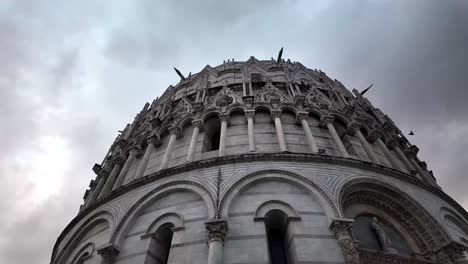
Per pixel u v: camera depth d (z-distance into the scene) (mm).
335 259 13539
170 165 21359
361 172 18453
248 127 21922
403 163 24484
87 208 21047
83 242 19609
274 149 20547
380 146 24047
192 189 17406
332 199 16031
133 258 15508
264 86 26797
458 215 20766
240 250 13945
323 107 24891
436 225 17641
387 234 18078
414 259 15234
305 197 16453
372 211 18766
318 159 18312
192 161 19109
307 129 21703
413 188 19500
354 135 24094
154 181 18953
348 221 14664
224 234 14352
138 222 17406
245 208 15875
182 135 23875
